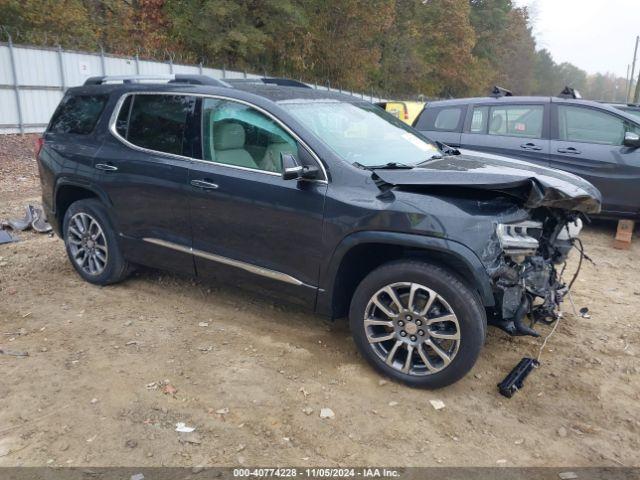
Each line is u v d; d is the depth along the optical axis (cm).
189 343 411
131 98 476
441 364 344
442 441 309
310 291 383
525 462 294
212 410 329
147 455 289
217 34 2858
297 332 432
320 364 385
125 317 452
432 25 4966
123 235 479
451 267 340
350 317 371
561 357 407
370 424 321
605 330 456
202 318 454
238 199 400
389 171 362
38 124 1833
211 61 2962
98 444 296
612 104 869
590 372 387
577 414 339
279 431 312
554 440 313
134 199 461
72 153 500
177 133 440
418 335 347
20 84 1770
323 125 404
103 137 485
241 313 464
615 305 513
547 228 378
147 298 491
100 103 498
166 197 440
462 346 332
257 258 402
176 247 446
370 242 347
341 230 357
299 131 380
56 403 331
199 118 429
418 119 862
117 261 493
